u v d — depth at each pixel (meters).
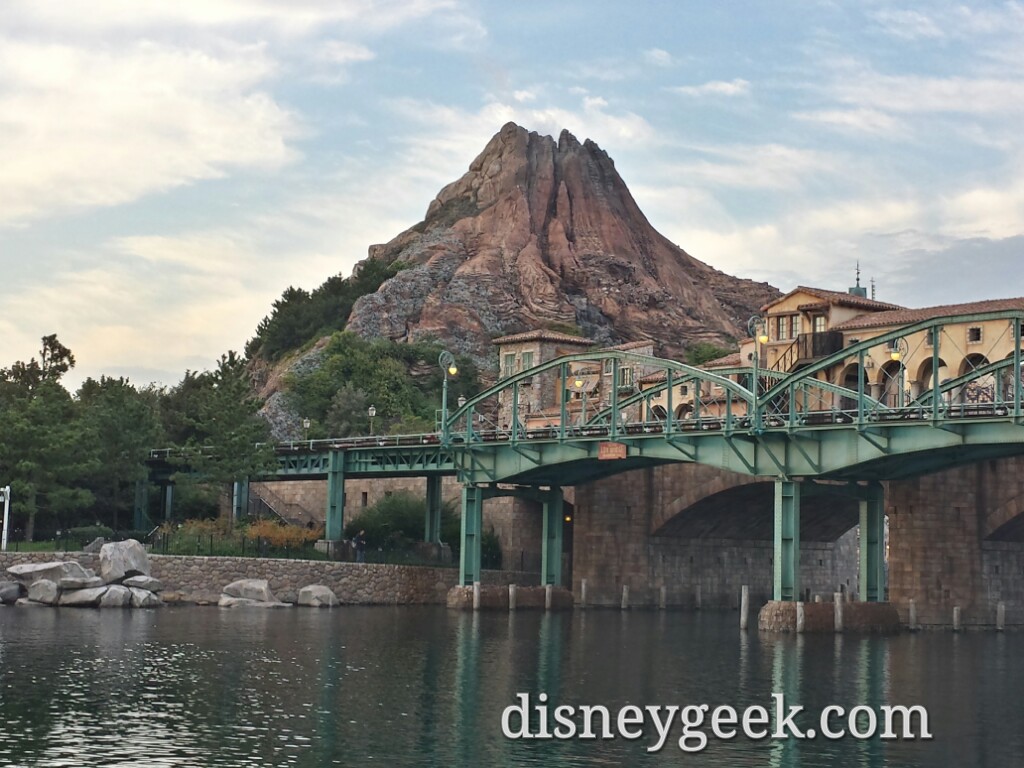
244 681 68.50
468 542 124.38
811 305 144.12
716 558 134.00
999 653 86.50
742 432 100.81
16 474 129.25
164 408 188.25
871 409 96.81
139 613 106.50
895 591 105.06
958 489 105.00
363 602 126.69
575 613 121.62
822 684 71.88
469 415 123.44
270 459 143.00
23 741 52.75
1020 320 87.75
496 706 63.25
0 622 94.31
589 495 131.00
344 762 51.16
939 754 54.94
